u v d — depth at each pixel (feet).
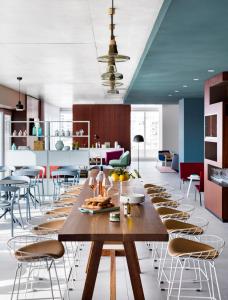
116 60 12.40
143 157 64.13
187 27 13.65
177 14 12.10
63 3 12.69
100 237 9.05
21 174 24.58
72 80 31.24
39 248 10.87
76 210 11.61
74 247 16.65
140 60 21.84
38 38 17.43
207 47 16.93
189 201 27.09
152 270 13.94
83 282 12.88
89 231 9.23
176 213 13.82
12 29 15.89
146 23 14.99
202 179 25.49
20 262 10.36
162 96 39.24
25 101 41.16
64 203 15.81
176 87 31.40
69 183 26.86
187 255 10.16
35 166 26.91
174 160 46.52
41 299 11.59
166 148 59.47
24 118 40.70
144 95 38.01
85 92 40.06
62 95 43.21
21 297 11.69
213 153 23.52
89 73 27.71
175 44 16.33
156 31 14.43
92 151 45.16
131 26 15.40
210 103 23.13
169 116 59.31
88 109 54.54
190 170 29.48
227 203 20.86
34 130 29.73
